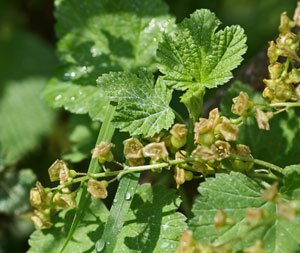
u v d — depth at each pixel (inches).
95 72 20.1
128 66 20.0
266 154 19.1
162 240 17.9
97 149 17.8
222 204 17.2
